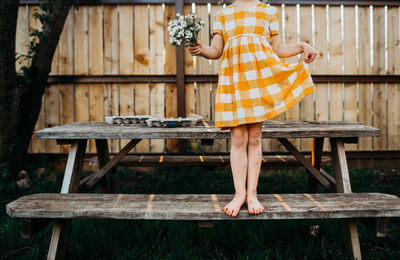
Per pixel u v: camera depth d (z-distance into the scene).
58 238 1.83
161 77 4.14
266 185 3.56
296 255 1.94
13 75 3.42
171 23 1.69
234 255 1.97
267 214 1.63
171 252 1.89
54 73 4.09
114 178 3.83
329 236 2.17
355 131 2.03
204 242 2.10
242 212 1.64
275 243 2.10
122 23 4.09
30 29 4.07
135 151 4.19
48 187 3.41
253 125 1.77
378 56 4.12
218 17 1.87
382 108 4.16
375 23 4.10
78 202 1.73
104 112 4.16
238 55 1.74
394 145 4.16
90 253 2.00
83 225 2.32
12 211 1.61
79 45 4.09
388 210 1.64
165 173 4.00
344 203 1.72
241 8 1.80
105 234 2.18
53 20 3.66
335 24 4.09
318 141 2.65
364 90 4.15
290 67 1.73
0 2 3.16
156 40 4.11
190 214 1.62
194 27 1.69
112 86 4.15
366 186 3.43
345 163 2.13
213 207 1.68
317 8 4.08
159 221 2.37
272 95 1.68
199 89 4.18
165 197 1.84
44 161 4.05
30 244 2.14
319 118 4.16
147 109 4.17
